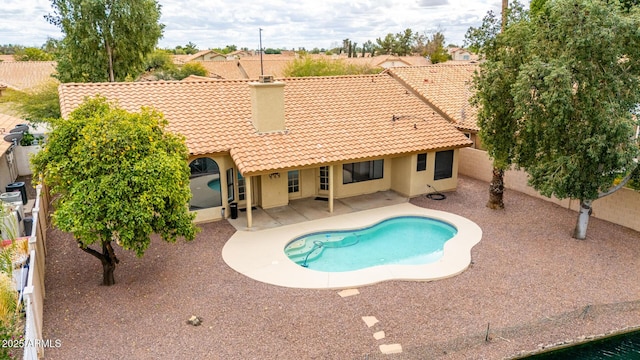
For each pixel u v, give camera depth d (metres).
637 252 17.88
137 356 11.70
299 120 24.08
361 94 27.91
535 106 16.88
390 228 21.53
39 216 16.62
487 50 20.08
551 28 16.98
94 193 12.88
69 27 38.16
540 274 16.20
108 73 40.56
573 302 14.40
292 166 20.56
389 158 25.59
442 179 25.73
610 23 15.27
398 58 92.50
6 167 25.47
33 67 61.31
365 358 11.65
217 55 113.94
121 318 13.39
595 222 21.08
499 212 22.52
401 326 13.09
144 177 13.29
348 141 23.05
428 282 15.70
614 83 15.80
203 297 14.67
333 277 16.00
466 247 18.41
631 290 15.10
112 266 15.21
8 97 43.81
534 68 16.33
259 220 21.55
